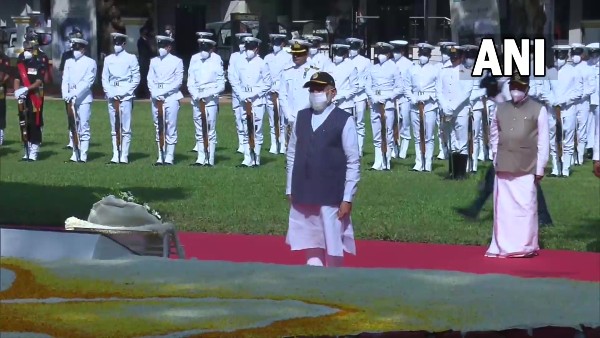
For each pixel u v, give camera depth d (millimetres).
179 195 16422
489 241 12773
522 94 11484
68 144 23453
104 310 5352
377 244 12602
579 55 19422
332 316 5199
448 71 18375
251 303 5500
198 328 5039
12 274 6055
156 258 6633
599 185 18000
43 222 13992
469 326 5055
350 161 8898
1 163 20328
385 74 19688
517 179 11617
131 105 20375
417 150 19656
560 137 19172
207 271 6234
